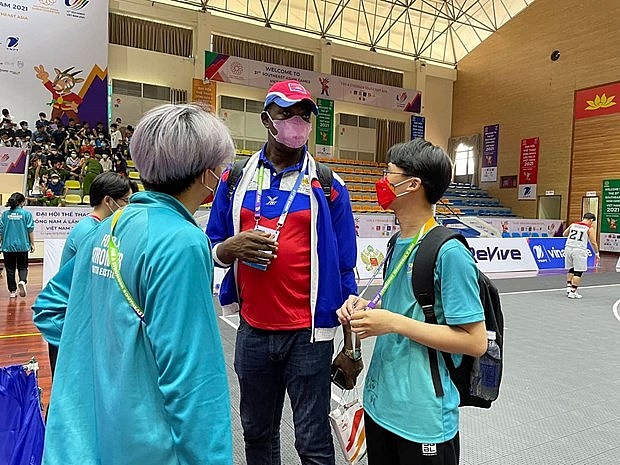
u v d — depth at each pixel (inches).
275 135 64.4
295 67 660.1
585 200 615.8
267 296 65.9
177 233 36.1
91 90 504.7
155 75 574.2
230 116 631.2
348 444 70.6
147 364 35.5
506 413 121.5
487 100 737.0
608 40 586.6
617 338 198.1
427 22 729.0
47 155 475.2
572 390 138.3
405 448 52.4
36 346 173.0
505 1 692.1
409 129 756.0
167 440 34.9
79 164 484.4
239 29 613.3
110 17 553.9
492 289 55.2
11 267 262.5
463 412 121.5
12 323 205.9
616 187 581.3
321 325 66.1
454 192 707.4
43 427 73.2
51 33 485.1
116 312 36.4
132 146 39.1
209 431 34.8
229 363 151.6
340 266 70.2
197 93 587.5
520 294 301.1
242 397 71.2
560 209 645.3
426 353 52.6
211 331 36.4
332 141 672.4
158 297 34.7
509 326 215.9
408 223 56.5
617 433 111.3
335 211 69.4
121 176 95.3
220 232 72.3
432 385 52.0
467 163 772.0
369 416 57.2
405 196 55.1
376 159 737.0
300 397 67.4
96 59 505.4
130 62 560.4
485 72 738.8
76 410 38.6
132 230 37.4
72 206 427.8
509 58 703.1
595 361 166.6
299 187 66.5
